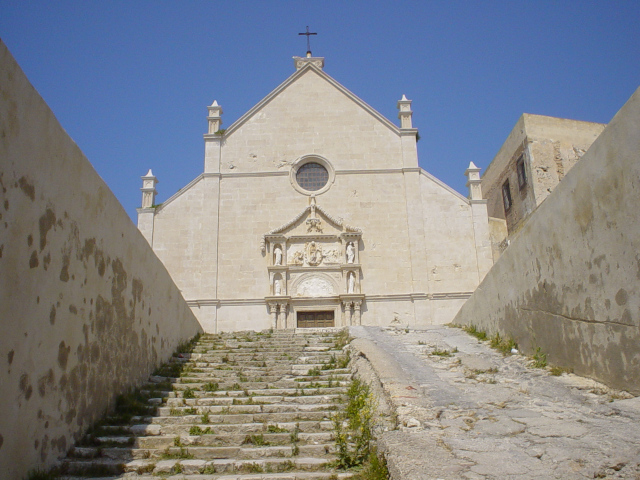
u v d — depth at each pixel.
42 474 7.25
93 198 9.84
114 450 8.20
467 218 26.27
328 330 19.23
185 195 26.66
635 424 7.44
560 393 9.41
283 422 9.35
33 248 7.65
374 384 10.52
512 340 13.84
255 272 25.77
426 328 18.23
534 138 28.44
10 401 6.86
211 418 9.63
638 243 8.38
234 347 15.82
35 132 7.80
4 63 7.04
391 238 26.17
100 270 10.08
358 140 27.53
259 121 27.83
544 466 6.30
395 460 6.52
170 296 15.02
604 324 9.47
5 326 6.86
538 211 12.09
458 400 9.31
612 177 9.00
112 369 10.40
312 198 26.55
